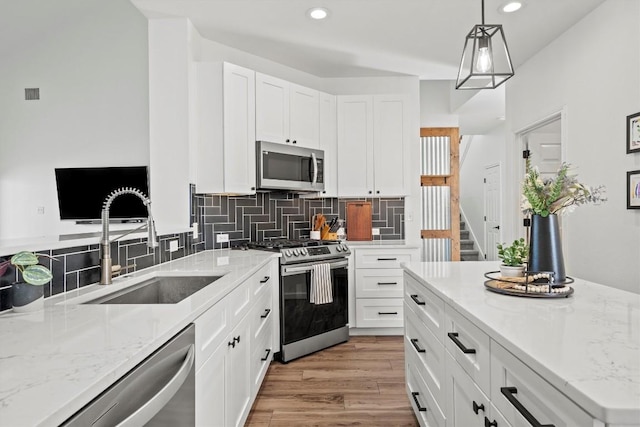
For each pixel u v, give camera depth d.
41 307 1.22
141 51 3.62
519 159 3.88
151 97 2.81
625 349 0.85
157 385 0.94
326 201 4.00
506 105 4.04
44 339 0.93
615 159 2.48
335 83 4.11
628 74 2.37
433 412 1.63
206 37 3.12
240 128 2.95
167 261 2.40
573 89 2.92
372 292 3.58
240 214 3.43
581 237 2.82
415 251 3.58
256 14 2.74
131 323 1.07
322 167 3.58
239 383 1.87
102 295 1.50
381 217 4.06
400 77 4.08
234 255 2.78
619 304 1.27
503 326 1.03
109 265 1.62
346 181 3.76
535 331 0.98
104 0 3.45
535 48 3.33
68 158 3.72
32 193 3.81
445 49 3.37
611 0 2.50
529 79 3.57
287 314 2.94
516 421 0.91
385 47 3.33
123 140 3.65
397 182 3.76
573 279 1.70
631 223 2.36
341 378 2.64
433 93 5.09
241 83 2.97
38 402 0.61
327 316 3.24
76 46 3.69
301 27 2.95
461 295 1.40
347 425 2.05
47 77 3.74
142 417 0.82
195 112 2.87
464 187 7.74
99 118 3.68
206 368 1.36
